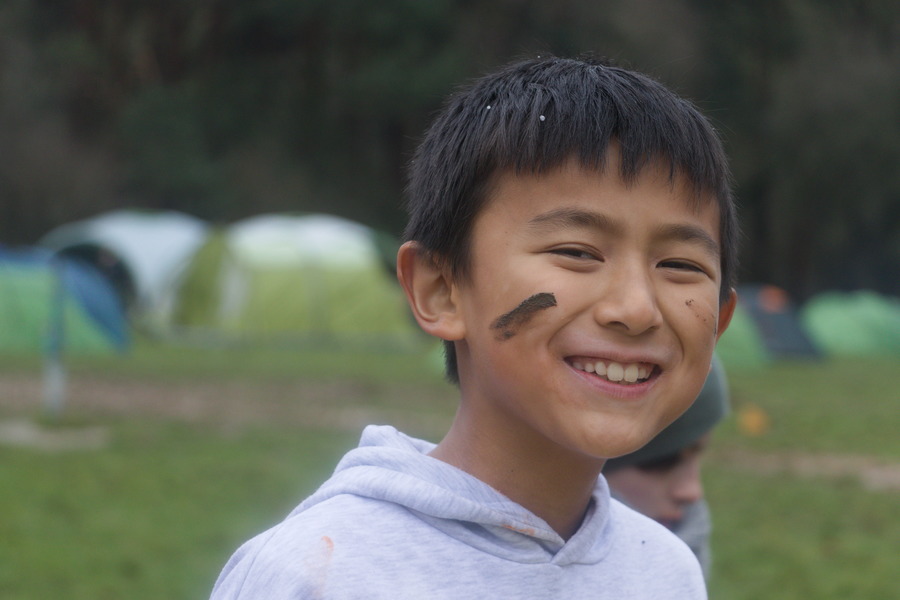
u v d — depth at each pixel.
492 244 1.66
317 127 40.44
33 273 21.03
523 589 1.65
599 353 1.59
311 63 40.41
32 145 36.97
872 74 40.16
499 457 1.71
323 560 1.57
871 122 40.22
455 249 1.71
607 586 1.78
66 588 6.64
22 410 13.69
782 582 7.23
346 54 40.12
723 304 1.88
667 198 1.64
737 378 20.14
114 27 40.88
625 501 2.82
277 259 25.84
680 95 1.85
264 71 40.59
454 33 39.00
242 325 25.05
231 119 40.09
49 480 9.78
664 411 1.65
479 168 1.68
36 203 36.72
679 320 1.64
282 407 14.89
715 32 39.06
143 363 19.48
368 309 25.81
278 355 22.16
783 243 43.50
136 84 41.12
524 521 1.67
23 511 8.59
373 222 39.59
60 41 39.22
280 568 1.58
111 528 8.20
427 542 1.63
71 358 19.47
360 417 14.11
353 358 22.12
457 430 1.79
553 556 1.72
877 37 41.31
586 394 1.59
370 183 40.31
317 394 16.17
